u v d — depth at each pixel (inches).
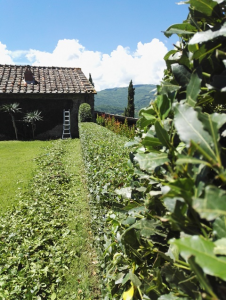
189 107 27.9
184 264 29.5
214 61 33.8
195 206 22.1
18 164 343.6
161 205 39.8
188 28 37.6
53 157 375.6
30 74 604.1
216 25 31.0
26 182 269.7
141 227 40.1
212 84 30.1
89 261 141.3
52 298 117.0
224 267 19.2
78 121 601.9
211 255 20.1
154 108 39.9
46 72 671.8
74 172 307.6
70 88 611.2
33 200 224.1
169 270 31.3
